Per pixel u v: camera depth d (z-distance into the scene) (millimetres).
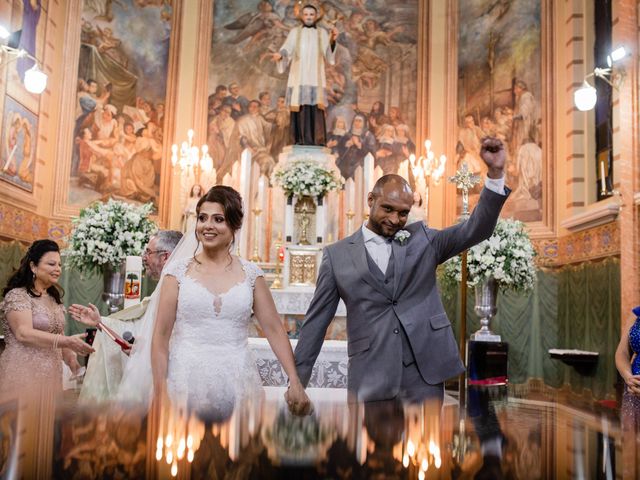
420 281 2736
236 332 2768
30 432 1015
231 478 771
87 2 10195
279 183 7383
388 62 11266
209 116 10938
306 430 1105
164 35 10852
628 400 1681
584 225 8156
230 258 2951
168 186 10484
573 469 850
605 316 7574
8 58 8250
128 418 1173
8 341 3967
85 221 6070
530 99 9695
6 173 8289
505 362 5117
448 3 10977
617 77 6941
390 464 866
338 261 2812
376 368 2596
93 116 10062
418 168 9445
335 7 11414
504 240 5961
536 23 9758
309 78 8484
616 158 7707
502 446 999
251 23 11375
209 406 1390
